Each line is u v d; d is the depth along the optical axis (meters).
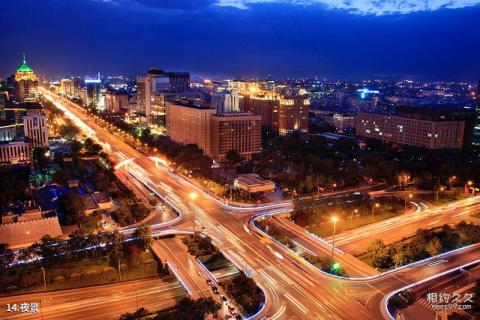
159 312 170.75
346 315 169.62
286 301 179.00
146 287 193.38
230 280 196.62
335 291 187.38
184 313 155.62
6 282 193.62
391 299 183.50
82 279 197.75
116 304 179.25
